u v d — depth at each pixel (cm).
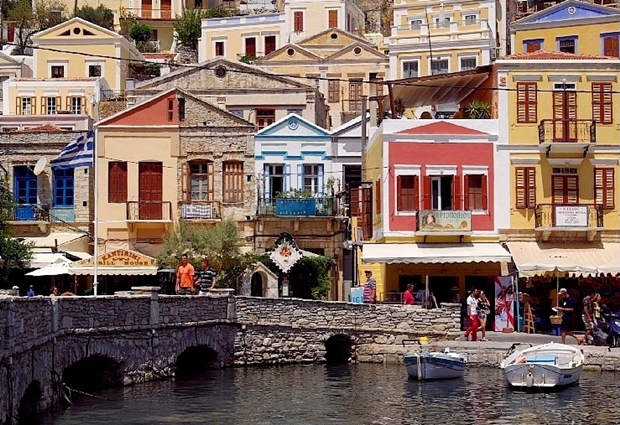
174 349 5109
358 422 3991
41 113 9788
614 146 6762
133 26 14450
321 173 7488
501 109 6750
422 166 6675
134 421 3934
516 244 6662
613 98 6800
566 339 5912
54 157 7419
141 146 7369
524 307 6341
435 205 6700
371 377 5234
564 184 6744
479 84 7138
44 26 14225
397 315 5975
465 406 4353
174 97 7394
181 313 5166
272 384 4950
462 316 6456
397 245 6562
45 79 9875
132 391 4638
